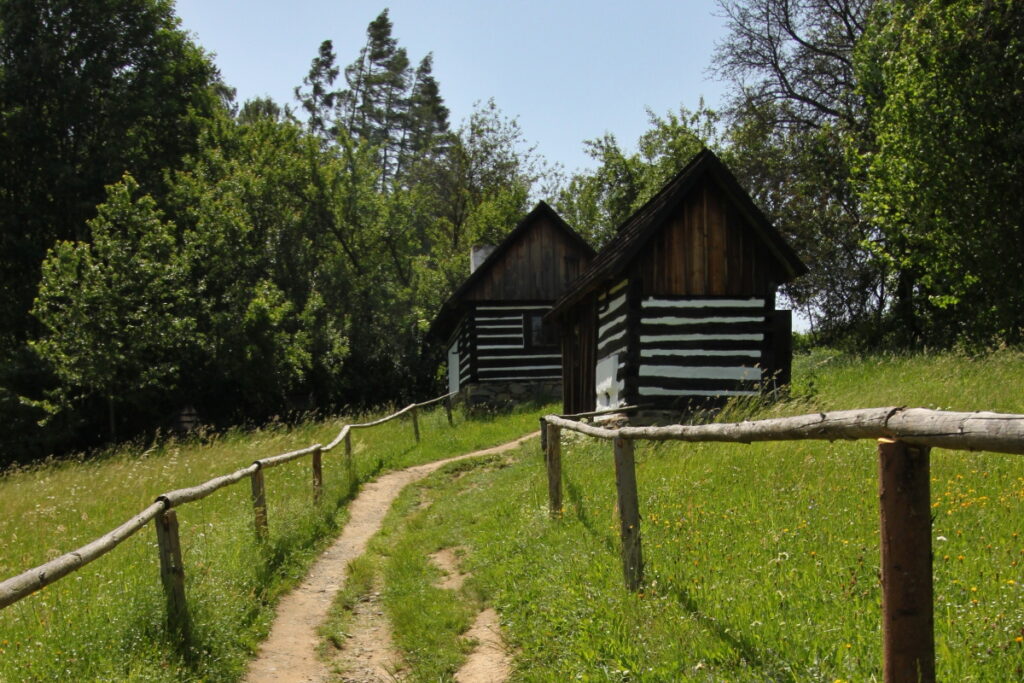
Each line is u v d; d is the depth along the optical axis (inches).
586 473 405.4
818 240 1120.8
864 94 975.0
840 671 145.9
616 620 199.0
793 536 235.3
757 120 1206.9
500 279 1027.9
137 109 1285.7
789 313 563.2
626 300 563.5
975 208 751.1
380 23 2800.2
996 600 163.3
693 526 266.4
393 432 805.2
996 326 775.1
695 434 185.0
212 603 234.4
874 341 1063.6
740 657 163.8
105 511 435.5
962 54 757.9
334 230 1402.6
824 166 1115.9
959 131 753.0
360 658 225.0
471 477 541.3
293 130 1443.2
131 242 959.6
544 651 200.4
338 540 378.3
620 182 1747.0
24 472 696.4
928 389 489.1
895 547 107.7
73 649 189.0
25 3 1242.0
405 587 284.7
